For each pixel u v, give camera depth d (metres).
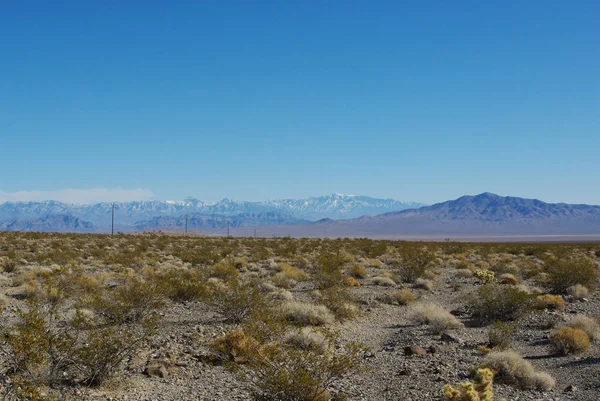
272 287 26.33
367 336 18.02
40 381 10.50
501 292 21.42
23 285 25.00
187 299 22.00
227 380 12.10
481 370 10.22
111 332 12.25
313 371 10.68
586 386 12.18
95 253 46.78
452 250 68.81
